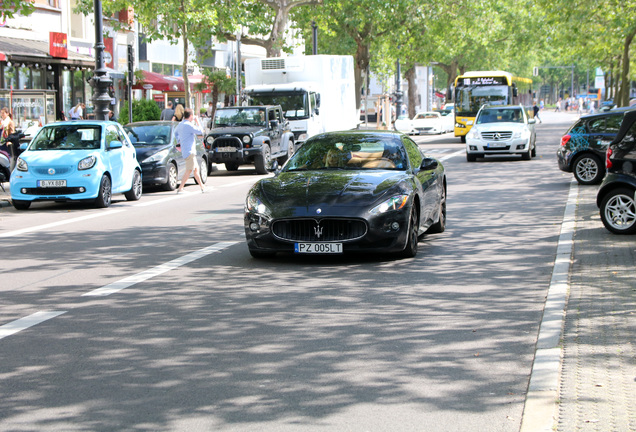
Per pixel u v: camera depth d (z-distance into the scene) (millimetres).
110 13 37938
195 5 34688
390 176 11180
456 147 41156
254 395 5648
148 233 14055
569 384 5598
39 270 10664
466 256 11195
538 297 8625
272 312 8078
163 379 6004
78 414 5305
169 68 50219
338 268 10422
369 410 5340
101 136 18922
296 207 10500
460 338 7062
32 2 21672
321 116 32812
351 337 7125
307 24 52281
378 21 51781
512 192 19609
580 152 20781
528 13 77750
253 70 33062
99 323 7715
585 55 59844
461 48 74125
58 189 17859
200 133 21844
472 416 5215
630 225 12453
